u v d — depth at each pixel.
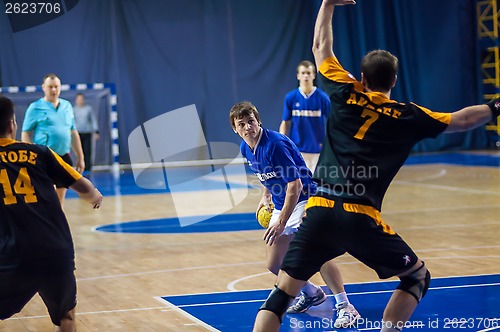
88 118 23.02
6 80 23.86
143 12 25.30
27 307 7.74
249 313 7.11
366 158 4.98
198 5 25.80
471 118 4.93
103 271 9.47
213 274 9.04
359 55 26.84
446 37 27.59
